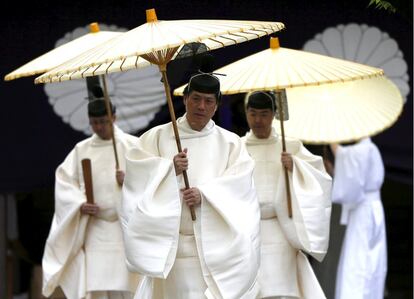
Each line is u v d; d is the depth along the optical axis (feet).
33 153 88.99
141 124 89.35
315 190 68.49
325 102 83.25
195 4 86.58
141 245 57.57
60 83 88.58
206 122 59.77
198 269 59.26
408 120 89.56
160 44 51.39
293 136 81.30
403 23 88.33
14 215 97.40
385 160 90.27
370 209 88.69
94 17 87.40
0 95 88.33
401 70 88.99
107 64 60.80
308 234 67.92
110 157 77.05
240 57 87.71
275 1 87.51
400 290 109.91
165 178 58.18
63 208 76.48
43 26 87.35
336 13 88.22
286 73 65.36
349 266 88.79
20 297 103.60
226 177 59.11
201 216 58.54
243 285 57.98
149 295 60.03
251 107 70.49
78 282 76.43
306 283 69.56
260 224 65.21
